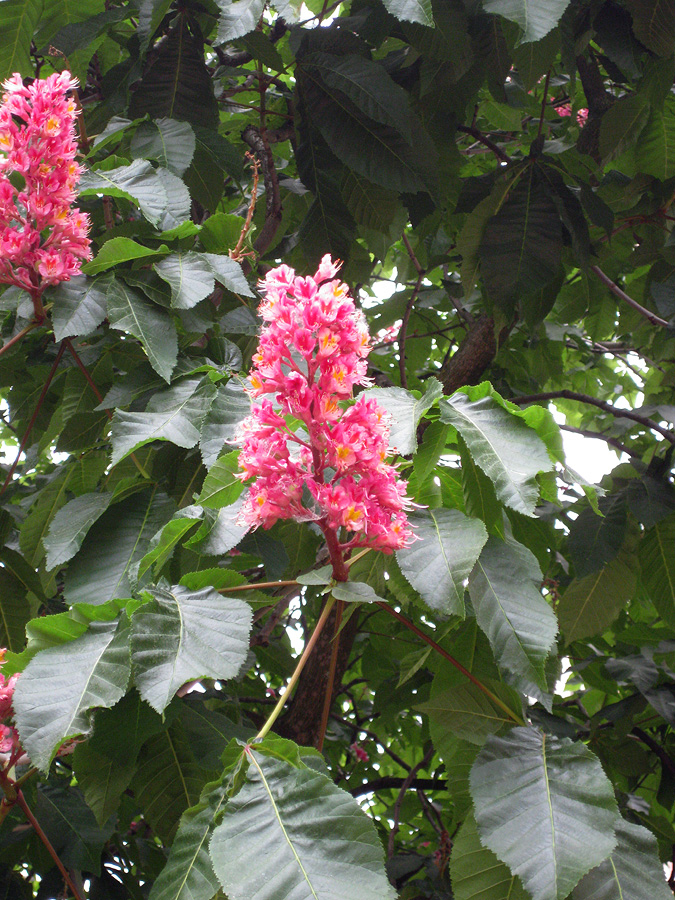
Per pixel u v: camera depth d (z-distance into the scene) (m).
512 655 1.80
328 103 3.63
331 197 3.95
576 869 1.57
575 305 5.42
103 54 4.21
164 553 2.10
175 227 2.82
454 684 2.37
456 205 4.34
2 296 2.70
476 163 5.63
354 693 6.30
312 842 1.44
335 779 5.17
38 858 2.75
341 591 1.80
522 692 1.90
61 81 2.47
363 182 3.90
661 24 3.65
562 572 4.46
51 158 2.45
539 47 3.49
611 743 3.79
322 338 1.65
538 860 1.61
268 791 1.55
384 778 4.71
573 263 4.25
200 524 2.10
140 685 1.63
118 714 1.97
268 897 1.35
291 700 4.42
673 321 4.52
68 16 3.74
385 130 3.58
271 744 1.63
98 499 2.48
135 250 2.61
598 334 5.70
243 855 1.42
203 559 2.52
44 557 3.12
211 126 3.75
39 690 1.71
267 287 1.73
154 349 2.48
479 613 1.86
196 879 1.52
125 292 2.58
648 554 3.57
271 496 1.72
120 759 2.00
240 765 1.62
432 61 3.85
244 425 1.79
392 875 3.95
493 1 2.89
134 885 3.35
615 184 4.42
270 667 4.66
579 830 1.65
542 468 1.83
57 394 3.69
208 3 3.69
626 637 4.05
